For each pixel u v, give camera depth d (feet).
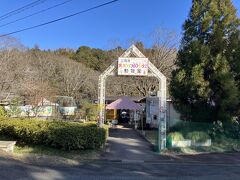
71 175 36.88
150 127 118.11
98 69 215.72
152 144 74.79
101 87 72.84
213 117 74.84
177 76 75.87
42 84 129.08
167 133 75.20
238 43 74.43
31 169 37.65
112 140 79.30
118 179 36.52
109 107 114.21
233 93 71.36
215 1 76.69
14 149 56.39
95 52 225.97
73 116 132.87
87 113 131.85
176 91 76.28
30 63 170.81
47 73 180.86
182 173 42.83
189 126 71.36
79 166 45.16
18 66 139.03
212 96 74.90
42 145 59.52
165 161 55.93
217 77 71.87
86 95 188.75
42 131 58.75
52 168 40.60
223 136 72.84
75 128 58.29
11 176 32.83
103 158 56.75
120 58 70.33
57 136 57.67
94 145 59.72
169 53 162.50
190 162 55.26
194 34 78.23
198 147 69.41
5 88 119.14
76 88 184.96
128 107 113.09
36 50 199.31
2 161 40.01
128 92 173.06
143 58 70.18
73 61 201.98
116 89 173.47
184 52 78.07
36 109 111.65
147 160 56.65
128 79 168.25
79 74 188.03
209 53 73.77
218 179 38.88
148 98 121.08
